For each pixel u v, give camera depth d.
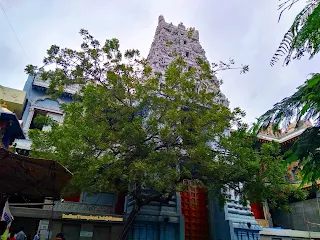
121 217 16.97
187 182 17.20
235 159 15.38
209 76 16.88
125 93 15.88
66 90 23.06
